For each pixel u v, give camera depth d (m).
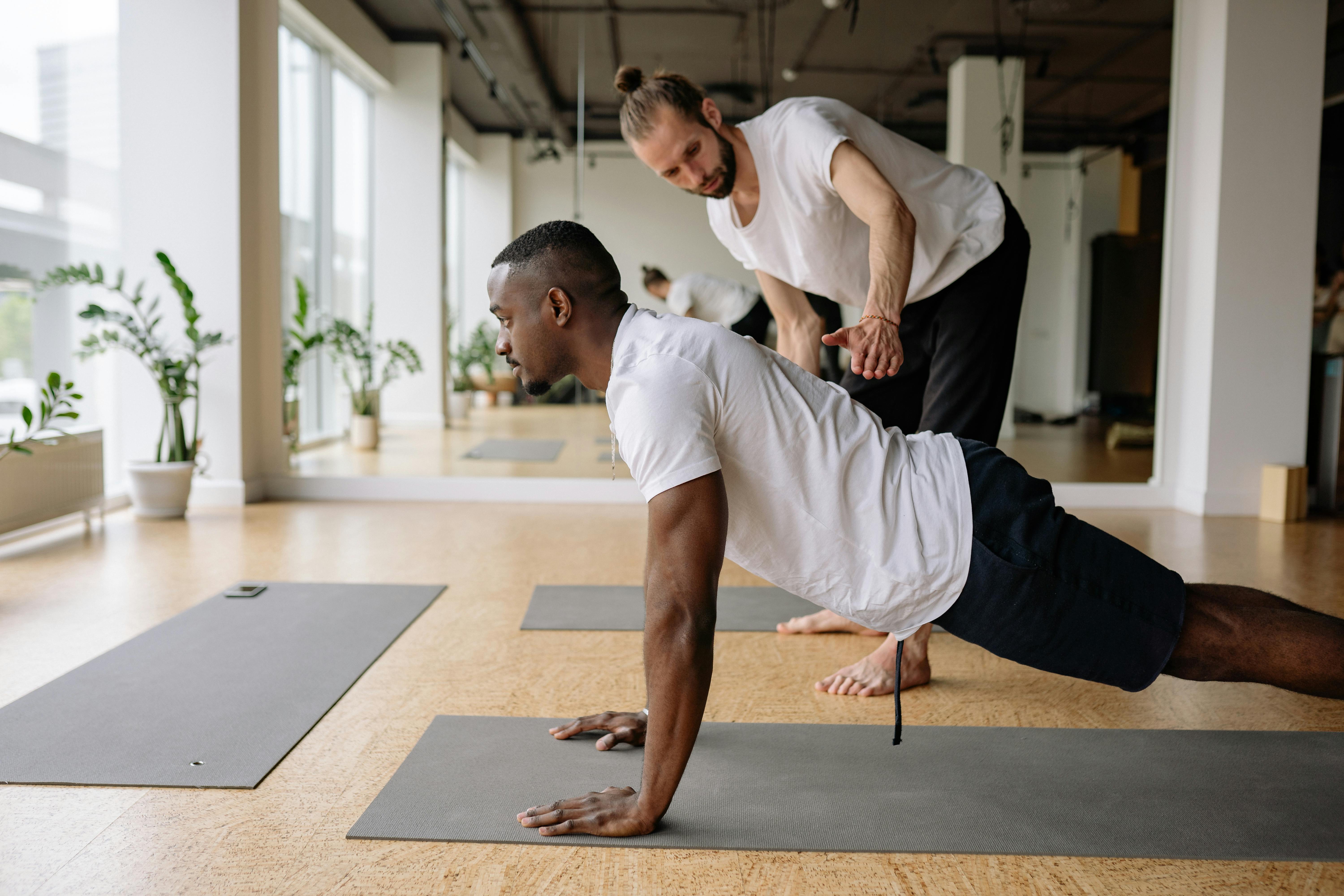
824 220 1.91
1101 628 1.26
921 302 2.07
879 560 1.26
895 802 1.48
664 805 1.33
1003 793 1.52
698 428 1.16
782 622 2.59
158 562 3.26
